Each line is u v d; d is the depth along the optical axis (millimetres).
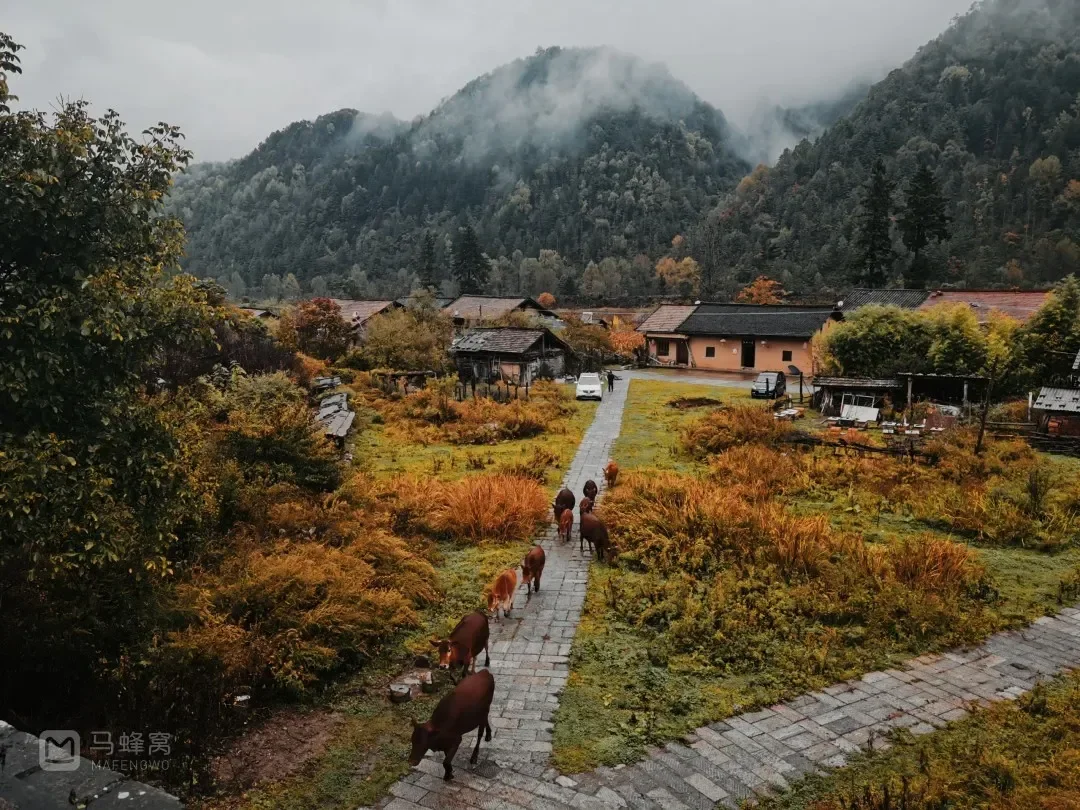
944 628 9594
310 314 40750
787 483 17219
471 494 14266
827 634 9281
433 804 6016
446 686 8094
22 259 6988
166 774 6242
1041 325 26266
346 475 15836
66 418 7020
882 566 11109
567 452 21688
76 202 6992
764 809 5980
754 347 44938
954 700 7910
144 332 7094
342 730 7207
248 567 9500
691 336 47594
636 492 15164
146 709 6828
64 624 7367
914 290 42844
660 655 8703
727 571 11195
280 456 14602
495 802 6051
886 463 18422
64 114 7266
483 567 11820
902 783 6254
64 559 6512
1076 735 7020
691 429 22812
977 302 38344
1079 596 10898
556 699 7820
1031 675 8539
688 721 7348
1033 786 6117
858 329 30219
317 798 6098
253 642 7898
